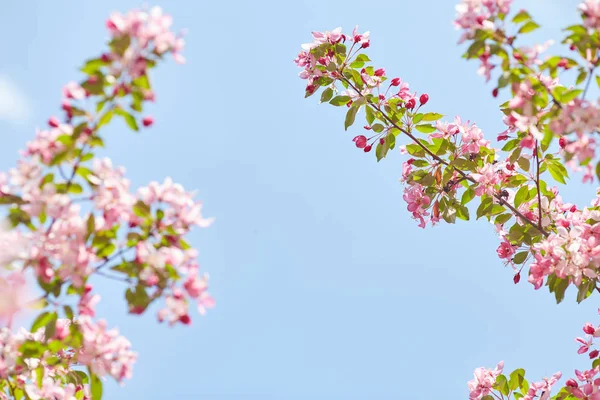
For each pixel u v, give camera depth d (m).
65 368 2.65
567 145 2.60
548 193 2.86
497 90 2.62
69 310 2.57
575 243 2.69
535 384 2.79
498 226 2.90
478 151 2.88
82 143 2.55
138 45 2.52
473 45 2.60
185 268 2.55
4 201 2.54
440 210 2.91
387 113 2.92
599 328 2.78
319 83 2.94
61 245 2.53
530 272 2.71
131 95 2.54
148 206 2.55
